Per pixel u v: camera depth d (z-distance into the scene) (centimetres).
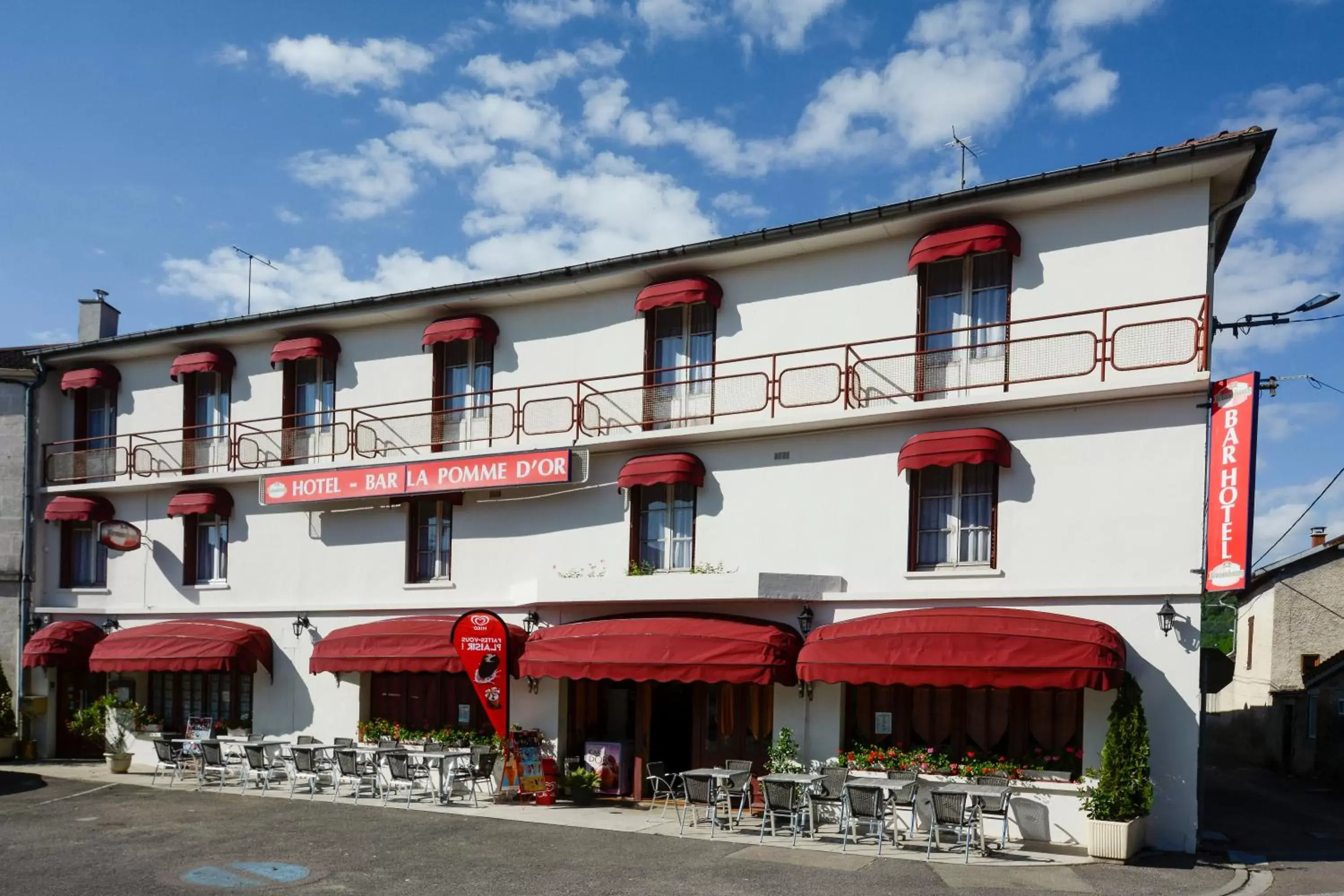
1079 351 1659
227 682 2483
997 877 1347
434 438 2272
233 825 1723
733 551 1934
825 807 1658
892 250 1852
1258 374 1459
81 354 2727
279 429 2448
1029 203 1708
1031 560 1669
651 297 2003
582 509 2100
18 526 2730
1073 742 1600
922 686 1705
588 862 1434
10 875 1384
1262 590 3578
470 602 2186
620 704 2022
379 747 2114
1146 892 1272
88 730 2559
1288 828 1947
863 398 1841
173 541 2597
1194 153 1539
